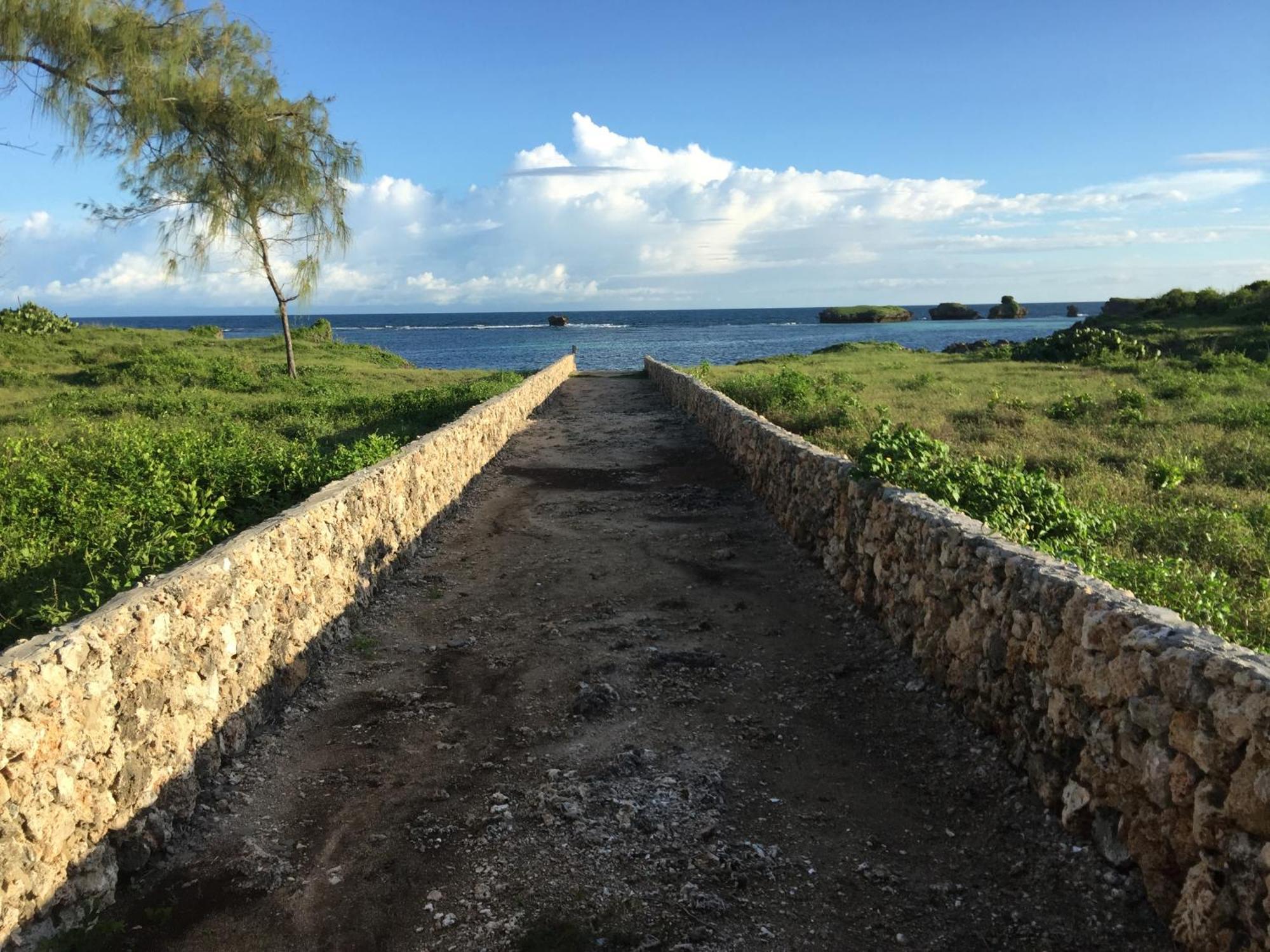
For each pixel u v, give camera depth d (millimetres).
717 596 7227
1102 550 6371
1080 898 3447
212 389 22516
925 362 31828
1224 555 6652
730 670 5727
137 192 22703
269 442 12445
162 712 4082
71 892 3395
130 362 25406
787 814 4133
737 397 18969
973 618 4816
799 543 8516
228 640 4758
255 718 4988
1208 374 20734
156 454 10508
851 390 19625
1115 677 3521
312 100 23578
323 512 6324
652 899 3539
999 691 4508
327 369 30734
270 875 3760
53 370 26172
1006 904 3471
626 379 32406
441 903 3551
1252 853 2809
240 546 5086
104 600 6109
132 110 18188
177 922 3482
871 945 3289
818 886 3625
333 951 3312
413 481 8820
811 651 6062
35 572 6805
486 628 6609
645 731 4934
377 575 7398
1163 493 8680
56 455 10703
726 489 11438
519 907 3512
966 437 12688
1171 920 3186
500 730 4984
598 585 7562
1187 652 3139
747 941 3309
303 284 25656
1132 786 3418
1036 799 4086
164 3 18547
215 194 22484
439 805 4242
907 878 3666
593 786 4348
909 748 4719
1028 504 6660
